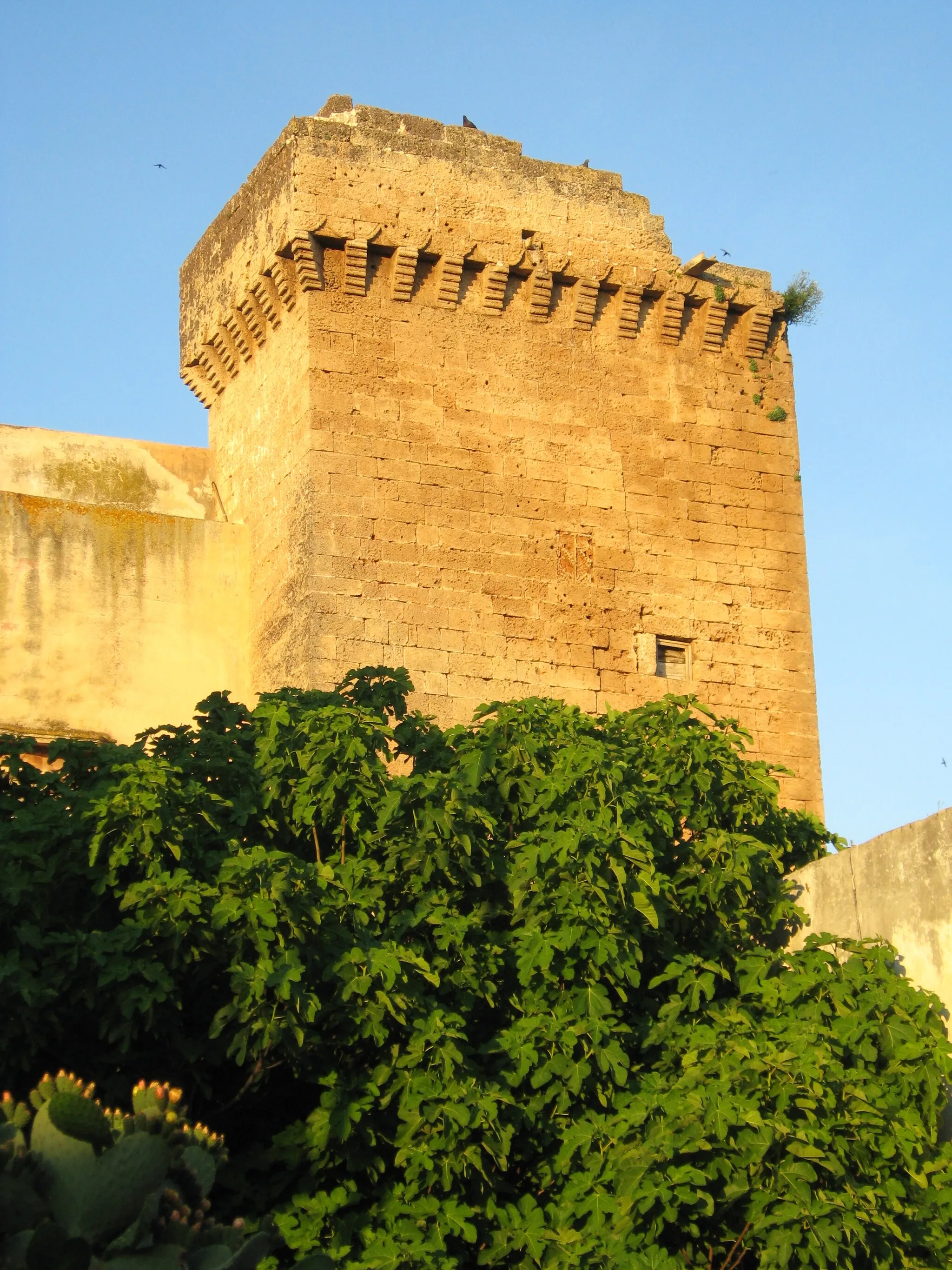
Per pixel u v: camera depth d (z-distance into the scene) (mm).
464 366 23203
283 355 23328
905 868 14883
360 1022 13156
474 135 24016
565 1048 13836
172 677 23344
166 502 25188
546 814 15211
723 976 14992
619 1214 12891
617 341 24312
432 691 21797
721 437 24547
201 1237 9547
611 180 24656
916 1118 13375
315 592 21594
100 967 12750
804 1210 12398
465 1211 12906
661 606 23469
